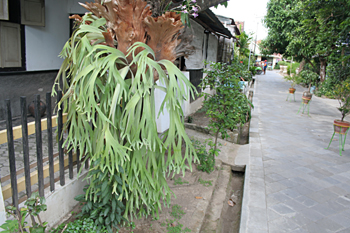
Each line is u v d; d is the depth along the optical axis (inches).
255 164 173.5
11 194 81.7
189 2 99.0
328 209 123.6
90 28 79.7
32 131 84.0
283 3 630.5
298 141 234.1
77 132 86.6
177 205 114.8
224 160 179.8
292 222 111.3
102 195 82.4
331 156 198.1
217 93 163.8
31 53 186.4
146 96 78.6
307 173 164.6
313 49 521.3
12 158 74.7
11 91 176.7
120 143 81.4
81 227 85.4
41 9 186.5
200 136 217.0
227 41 546.3
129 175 85.3
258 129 267.6
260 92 584.1
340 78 351.6
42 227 71.1
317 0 347.6
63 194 95.6
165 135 89.7
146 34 86.3
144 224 99.7
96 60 71.6
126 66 80.2
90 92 73.6
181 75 81.5
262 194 133.2
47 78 203.9
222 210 125.2
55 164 95.6
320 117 344.8
